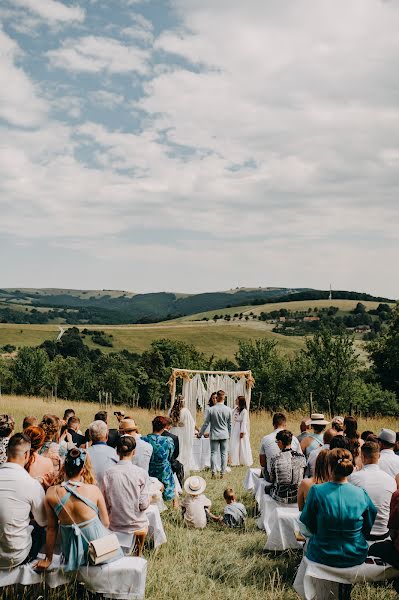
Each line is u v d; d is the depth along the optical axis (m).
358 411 31.58
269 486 7.62
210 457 11.79
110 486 5.82
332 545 5.08
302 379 33.19
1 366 50.88
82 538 4.85
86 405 29.95
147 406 59.09
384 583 5.52
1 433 5.80
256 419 22.62
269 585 5.82
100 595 4.98
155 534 6.77
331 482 5.23
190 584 5.85
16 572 4.89
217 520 8.44
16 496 4.79
